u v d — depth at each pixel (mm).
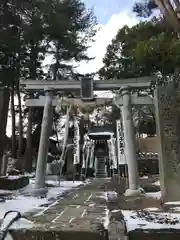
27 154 22844
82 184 17172
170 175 8336
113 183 16719
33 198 9836
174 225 5027
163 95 9086
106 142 29625
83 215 6508
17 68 19781
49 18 20500
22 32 20359
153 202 8289
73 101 12609
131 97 11867
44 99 12359
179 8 4023
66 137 14734
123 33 19859
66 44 22750
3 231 4898
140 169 20406
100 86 11922
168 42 15680
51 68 24734
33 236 4875
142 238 4703
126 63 19438
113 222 5008
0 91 11383
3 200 8992
